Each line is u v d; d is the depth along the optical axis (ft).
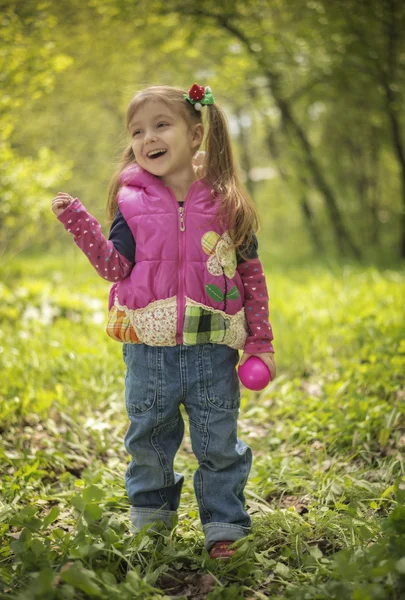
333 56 31.78
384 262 35.68
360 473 9.57
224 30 32.53
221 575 6.86
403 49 30.22
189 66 38.45
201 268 6.98
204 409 7.20
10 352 14.70
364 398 11.76
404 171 35.86
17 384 12.72
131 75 39.63
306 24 30.07
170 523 7.77
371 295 20.95
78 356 14.35
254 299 7.42
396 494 7.23
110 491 9.09
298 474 9.73
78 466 10.35
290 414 12.46
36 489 9.32
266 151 65.05
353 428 10.75
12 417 11.55
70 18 29.99
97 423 11.56
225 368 7.25
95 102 44.47
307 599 5.93
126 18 30.25
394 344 14.38
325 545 7.43
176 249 6.96
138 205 7.09
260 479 9.52
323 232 51.72
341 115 42.16
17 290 20.85
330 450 10.53
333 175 47.70
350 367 13.74
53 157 27.86
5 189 24.39
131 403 7.28
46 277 30.96
